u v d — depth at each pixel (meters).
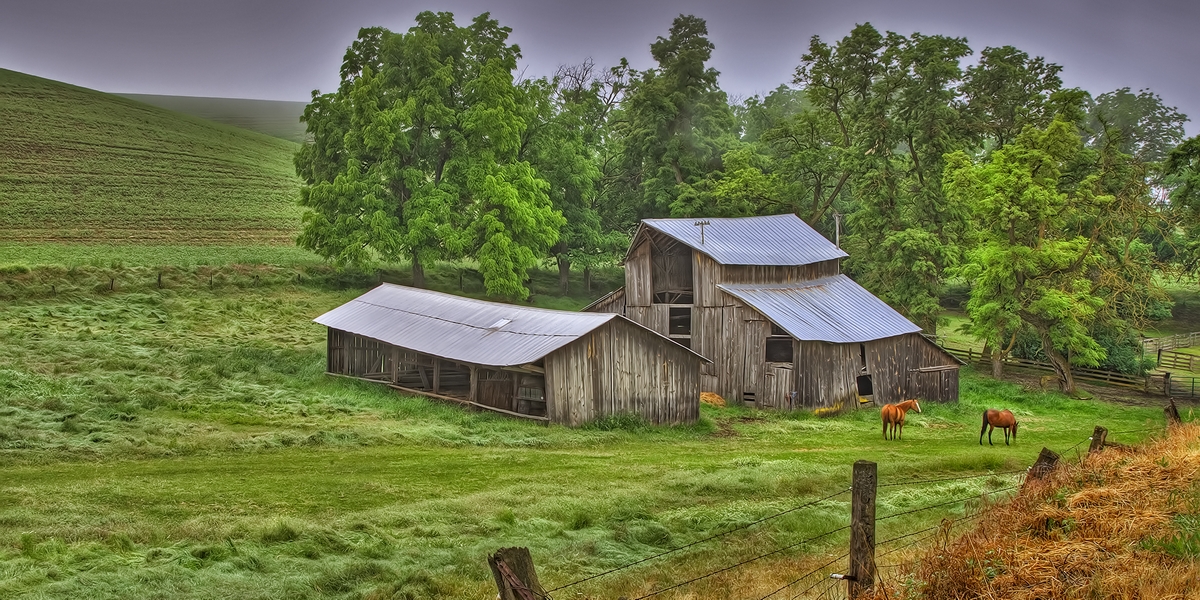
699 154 74.75
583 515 21.66
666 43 76.19
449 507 22.50
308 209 100.25
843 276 54.44
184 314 56.06
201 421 32.84
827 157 68.75
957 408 47.53
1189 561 12.45
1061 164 59.22
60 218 81.75
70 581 16.20
